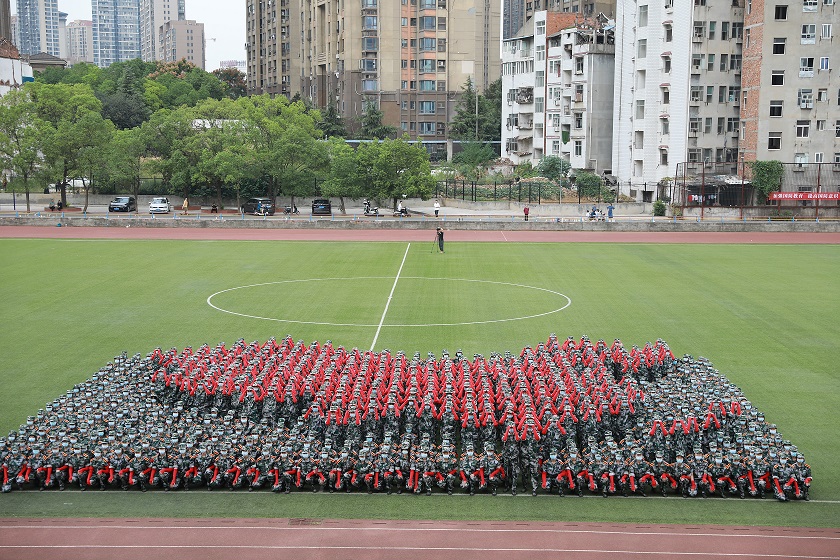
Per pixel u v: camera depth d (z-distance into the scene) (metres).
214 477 23.80
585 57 115.50
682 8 95.88
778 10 90.75
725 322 42.44
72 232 77.00
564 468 23.61
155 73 180.38
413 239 74.19
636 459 23.66
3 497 23.30
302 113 108.06
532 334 39.91
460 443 26.59
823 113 92.00
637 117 104.31
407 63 156.88
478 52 157.62
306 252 65.62
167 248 67.31
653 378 31.28
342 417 25.73
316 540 20.77
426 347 37.59
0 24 155.62
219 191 98.38
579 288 51.06
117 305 45.78
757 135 92.88
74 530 21.25
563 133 122.00
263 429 25.50
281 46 189.25
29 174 92.69
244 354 31.48
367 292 49.53
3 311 44.25
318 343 35.19
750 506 22.84
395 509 22.64
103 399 27.34
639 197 104.25
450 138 147.38
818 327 41.47
